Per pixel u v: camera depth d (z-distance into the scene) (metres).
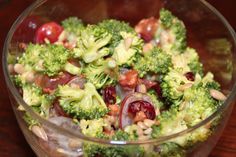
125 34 0.42
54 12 0.45
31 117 0.33
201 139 0.33
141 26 0.46
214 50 0.43
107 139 0.32
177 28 0.45
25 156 0.42
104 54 0.40
